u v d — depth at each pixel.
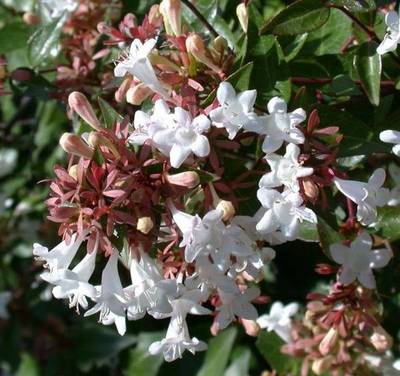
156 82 0.15
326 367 0.19
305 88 0.16
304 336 0.20
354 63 0.16
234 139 0.15
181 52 0.16
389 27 0.15
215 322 0.17
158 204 0.15
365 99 0.17
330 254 0.16
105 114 0.16
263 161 0.15
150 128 0.14
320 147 0.15
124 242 0.14
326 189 0.16
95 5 0.21
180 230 0.15
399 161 0.18
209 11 0.18
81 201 0.14
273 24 0.16
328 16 0.16
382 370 0.19
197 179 0.14
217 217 0.14
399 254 0.19
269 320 0.21
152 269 0.15
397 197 0.18
